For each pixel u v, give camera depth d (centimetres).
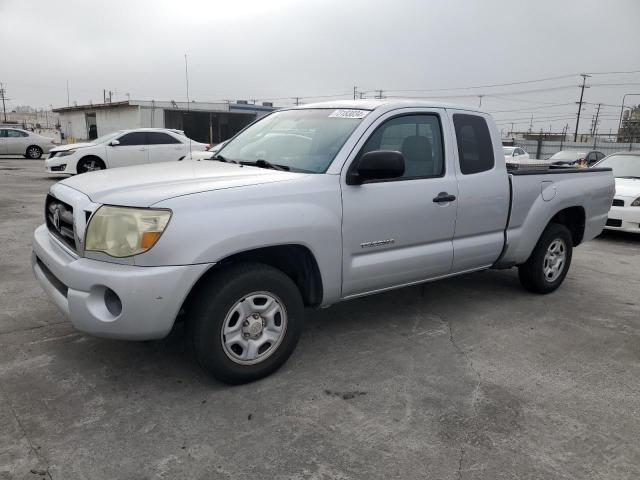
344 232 376
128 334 311
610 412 337
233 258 347
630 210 895
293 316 362
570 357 416
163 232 304
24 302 486
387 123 410
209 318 326
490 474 273
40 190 1320
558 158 2728
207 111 4291
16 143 2620
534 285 557
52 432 293
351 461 279
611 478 274
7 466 265
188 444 288
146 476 262
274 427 306
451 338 444
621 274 680
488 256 487
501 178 484
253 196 335
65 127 5316
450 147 447
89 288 310
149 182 344
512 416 327
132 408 320
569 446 299
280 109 507
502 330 466
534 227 520
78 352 390
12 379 349
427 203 423
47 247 359
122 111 4272
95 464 269
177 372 365
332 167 376
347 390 351
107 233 310
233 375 342
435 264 442
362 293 407
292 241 347
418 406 335
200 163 432
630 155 1065
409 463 279
